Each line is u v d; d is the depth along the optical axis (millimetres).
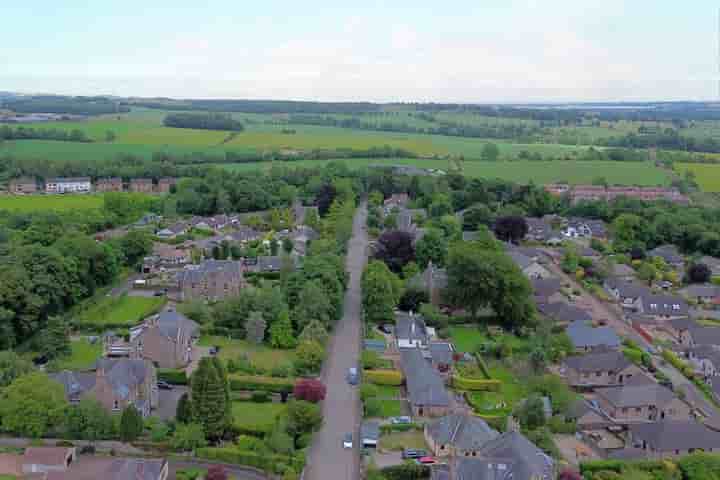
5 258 173000
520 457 100562
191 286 188125
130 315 175625
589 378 146250
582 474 108062
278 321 160250
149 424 115688
